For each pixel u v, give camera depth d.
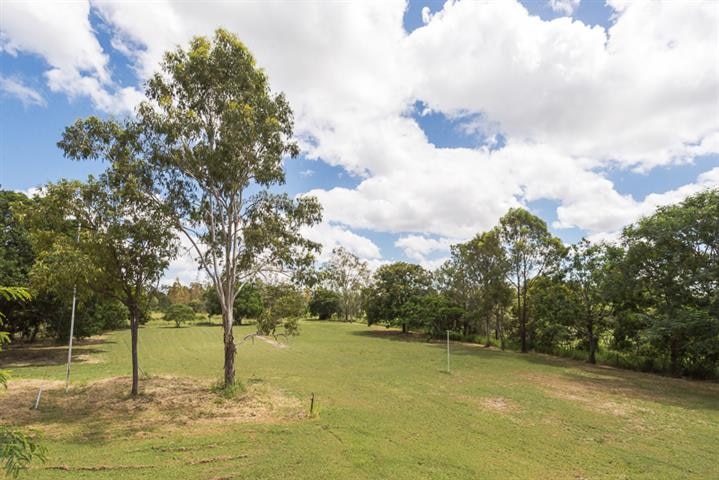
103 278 13.45
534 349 35.56
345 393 16.38
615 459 9.59
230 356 15.67
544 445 10.51
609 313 29.23
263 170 15.27
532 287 36.22
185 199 15.43
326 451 9.33
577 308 30.09
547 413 13.87
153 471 7.97
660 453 10.08
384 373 21.67
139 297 14.95
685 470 8.98
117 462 8.42
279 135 16.00
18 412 12.30
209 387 16.48
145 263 13.95
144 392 15.12
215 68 14.68
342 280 76.81
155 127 13.97
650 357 27.03
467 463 8.93
